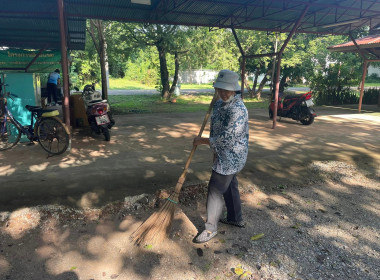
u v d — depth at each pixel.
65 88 5.56
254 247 2.73
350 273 2.40
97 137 6.72
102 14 8.52
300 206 3.54
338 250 2.71
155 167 4.54
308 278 2.34
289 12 9.27
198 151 5.60
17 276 2.28
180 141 6.46
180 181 2.85
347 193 3.96
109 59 16.09
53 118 5.13
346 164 4.97
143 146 5.95
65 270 2.36
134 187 3.73
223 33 16.98
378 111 12.63
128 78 33.47
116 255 2.56
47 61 9.87
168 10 8.45
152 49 18.91
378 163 5.12
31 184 3.75
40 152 5.32
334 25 10.27
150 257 2.55
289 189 4.01
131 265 2.45
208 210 2.75
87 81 24.19
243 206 3.50
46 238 2.78
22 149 5.48
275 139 6.79
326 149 5.90
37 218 3.02
